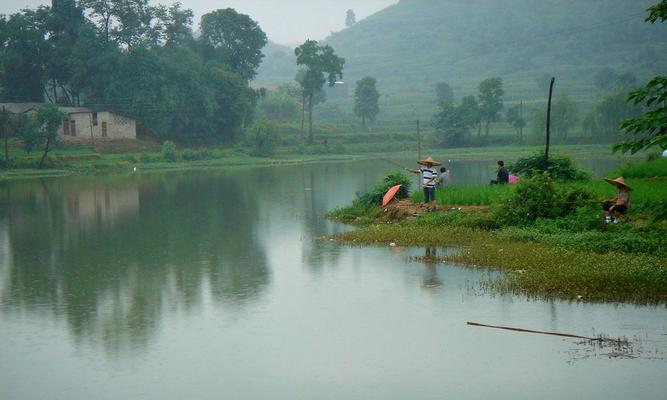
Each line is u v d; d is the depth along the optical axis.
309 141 111.88
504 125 137.50
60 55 93.31
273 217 32.34
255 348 12.91
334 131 126.38
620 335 12.91
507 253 18.97
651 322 13.54
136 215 34.06
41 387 11.31
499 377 11.24
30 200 43.00
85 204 40.00
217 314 15.17
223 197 43.34
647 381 10.91
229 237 26.16
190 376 11.64
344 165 82.94
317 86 113.38
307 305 15.70
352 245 23.31
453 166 73.56
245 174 68.19
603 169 57.25
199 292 17.20
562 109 104.19
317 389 11.00
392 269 19.02
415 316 14.55
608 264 16.53
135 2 100.19
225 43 113.06
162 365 12.16
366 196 31.38
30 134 73.25
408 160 90.75
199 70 97.69
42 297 17.03
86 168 75.38
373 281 17.73
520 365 11.70
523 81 195.75
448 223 24.50
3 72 93.19
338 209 32.47
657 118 15.20
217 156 93.25
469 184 47.34
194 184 55.34
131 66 91.38
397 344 12.89
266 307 15.63
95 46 93.25
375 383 11.17
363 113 135.38
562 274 16.20
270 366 12.00
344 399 10.60
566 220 22.08
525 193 23.58
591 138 103.50
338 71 113.69
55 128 74.75
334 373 11.62
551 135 105.44
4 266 21.06
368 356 12.34
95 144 86.62
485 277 17.56
